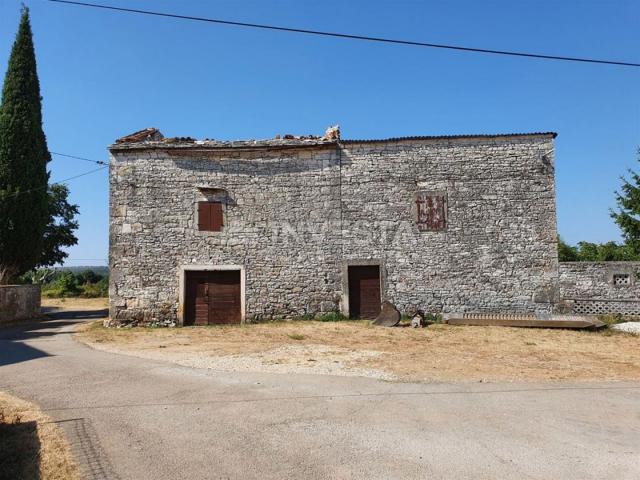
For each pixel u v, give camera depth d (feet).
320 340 36.14
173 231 47.11
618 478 12.66
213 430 16.44
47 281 137.59
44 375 25.30
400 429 16.34
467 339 36.22
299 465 13.64
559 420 17.16
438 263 46.75
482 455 14.17
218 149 47.60
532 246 46.09
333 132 49.06
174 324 46.34
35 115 60.13
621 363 27.35
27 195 58.34
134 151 47.47
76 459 14.28
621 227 50.42
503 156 46.88
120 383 23.15
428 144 47.55
